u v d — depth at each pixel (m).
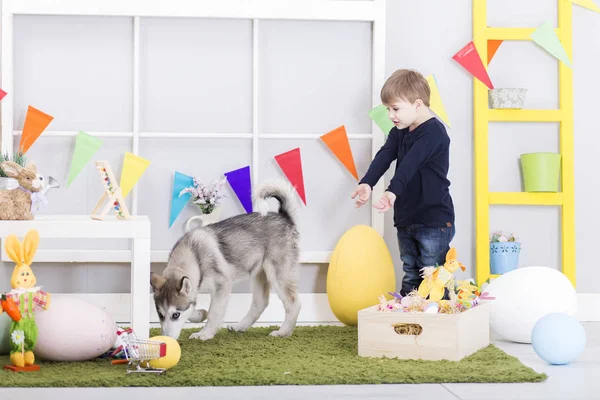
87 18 3.13
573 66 3.28
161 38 3.16
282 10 3.16
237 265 2.71
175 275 2.52
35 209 2.42
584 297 3.26
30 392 1.84
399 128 2.89
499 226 3.27
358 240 2.96
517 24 3.27
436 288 2.42
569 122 3.23
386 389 1.89
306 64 3.22
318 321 3.18
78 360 2.20
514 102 3.16
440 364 2.16
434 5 3.25
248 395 1.82
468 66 3.18
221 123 3.18
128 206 3.12
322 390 1.88
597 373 2.12
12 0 3.05
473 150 3.25
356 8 3.19
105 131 3.14
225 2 3.13
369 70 3.24
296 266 2.79
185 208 3.16
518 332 2.61
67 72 3.13
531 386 1.93
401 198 2.93
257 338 2.68
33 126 3.07
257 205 2.72
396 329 2.30
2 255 3.01
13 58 3.10
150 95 3.16
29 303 2.08
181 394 1.83
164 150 3.16
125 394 1.83
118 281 3.12
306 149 3.22
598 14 3.27
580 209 3.27
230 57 3.19
